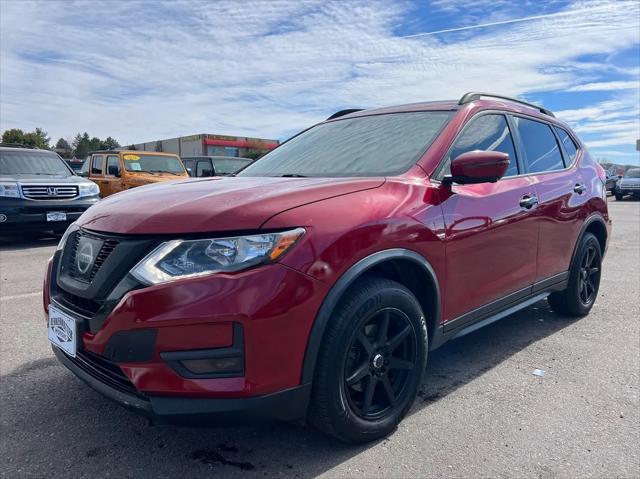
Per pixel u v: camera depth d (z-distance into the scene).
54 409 2.84
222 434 2.60
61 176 9.59
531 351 3.79
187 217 2.14
